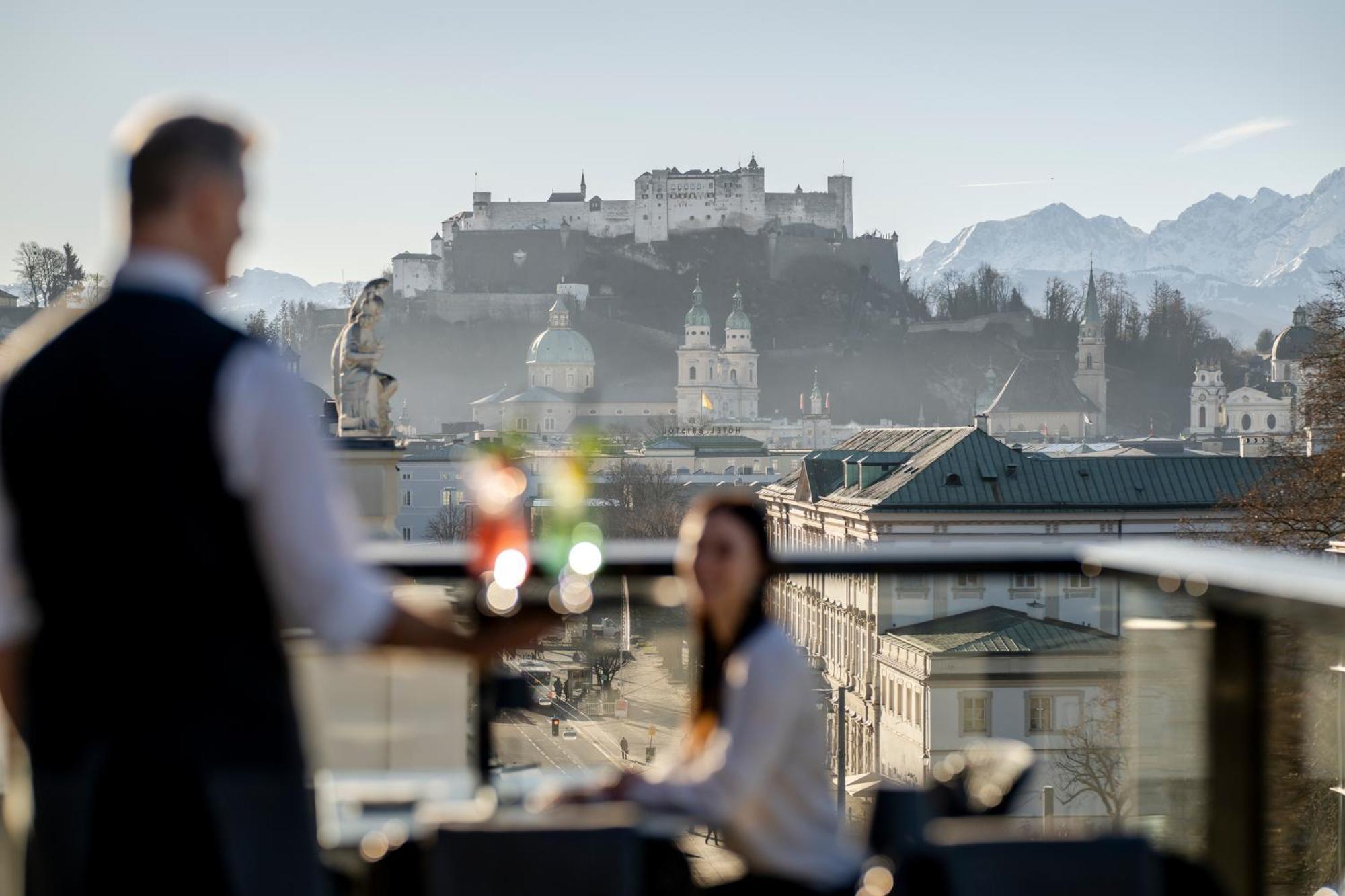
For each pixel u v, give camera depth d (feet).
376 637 23.43
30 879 22.84
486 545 28.73
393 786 31.71
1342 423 279.08
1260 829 32.04
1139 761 35.12
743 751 28.86
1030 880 27.14
